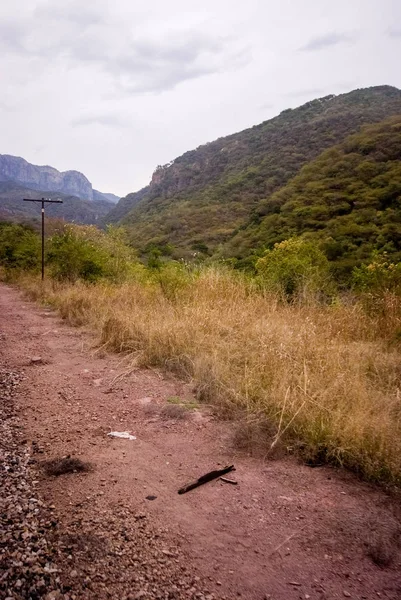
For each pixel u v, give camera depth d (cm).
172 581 172
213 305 684
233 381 398
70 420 340
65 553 181
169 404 376
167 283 916
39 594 155
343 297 739
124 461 276
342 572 184
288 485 254
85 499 228
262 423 324
